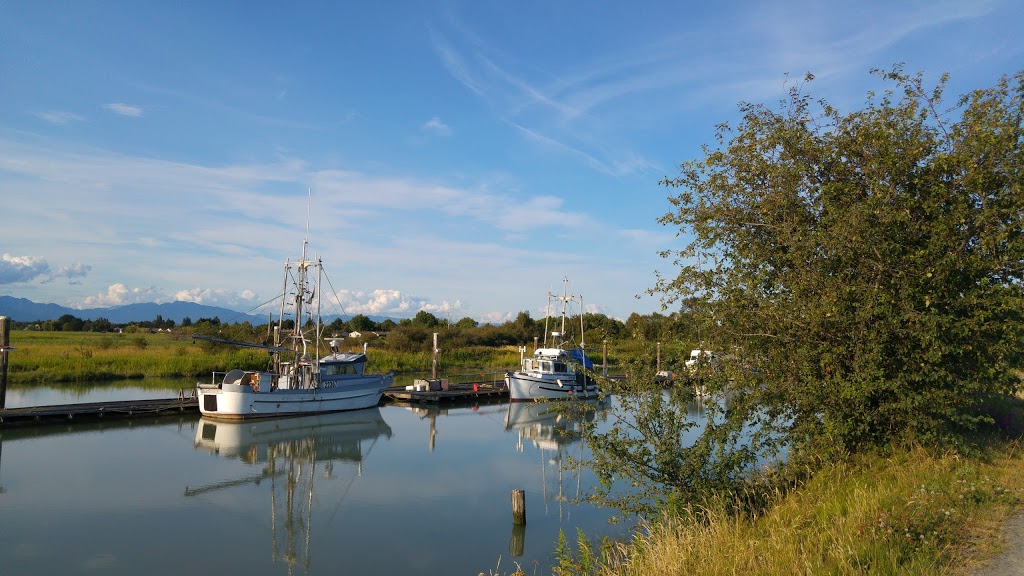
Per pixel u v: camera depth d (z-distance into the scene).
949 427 13.05
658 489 11.21
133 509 16.62
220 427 28.52
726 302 12.75
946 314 10.94
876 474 10.67
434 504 17.23
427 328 80.94
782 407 12.68
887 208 10.94
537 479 19.92
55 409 27.05
